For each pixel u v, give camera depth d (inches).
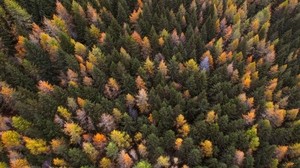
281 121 1090.7
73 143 1042.7
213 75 1183.6
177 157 1034.7
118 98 1113.4
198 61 1247.5
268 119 1101.7
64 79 1180.5
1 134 1037.2
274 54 1222.3
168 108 1047.6
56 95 1093.1
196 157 993.5
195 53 1203.9
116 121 1071.6
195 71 1146.7
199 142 1053.8
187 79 1134.4
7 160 1023.6
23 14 1253.1
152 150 1021.8
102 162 978.1
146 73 1153.4
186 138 995.9
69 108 1069.1
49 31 1244.5
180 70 1151.6
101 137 1003.9
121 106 1085.8
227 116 1042.1
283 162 1055.0
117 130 1054.4
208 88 1161.4
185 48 1226.0
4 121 1061.8
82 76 1162.6
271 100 1149.7
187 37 1253.1
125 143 1023.6
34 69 1163.9
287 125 1106.7
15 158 1000.2
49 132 1039.0
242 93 1123.3
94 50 1154.0
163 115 1053.8
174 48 1206.3
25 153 1032.8
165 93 1116.5
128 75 1118.4
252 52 1259.8
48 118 1067.9
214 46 1205.1
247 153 1011.3
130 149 1038.4
